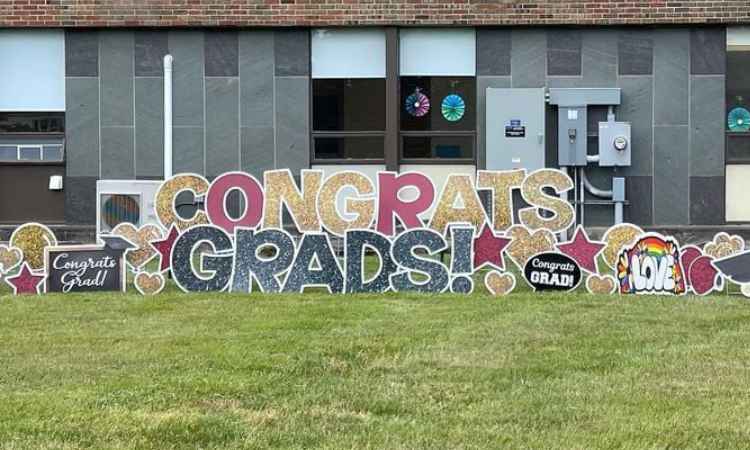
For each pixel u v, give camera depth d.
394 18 14.88
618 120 14.98
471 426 5.51
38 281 10.53
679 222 14.98
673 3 14.72
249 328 8.43
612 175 14.99
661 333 8.21
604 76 14.93
